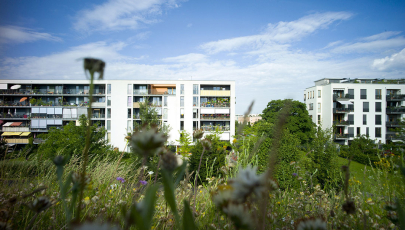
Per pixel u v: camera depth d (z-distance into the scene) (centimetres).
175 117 3350
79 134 1579
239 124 64
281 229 121
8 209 104
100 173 245
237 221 31
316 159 913
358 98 3525
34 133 3472
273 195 105
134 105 3409
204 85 3562
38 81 3528
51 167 229
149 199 35
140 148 35
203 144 112
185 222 38
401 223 48
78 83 3531
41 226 124
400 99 3422
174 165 39
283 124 33
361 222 128
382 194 195
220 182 128
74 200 56
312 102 3956
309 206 180
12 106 3422
